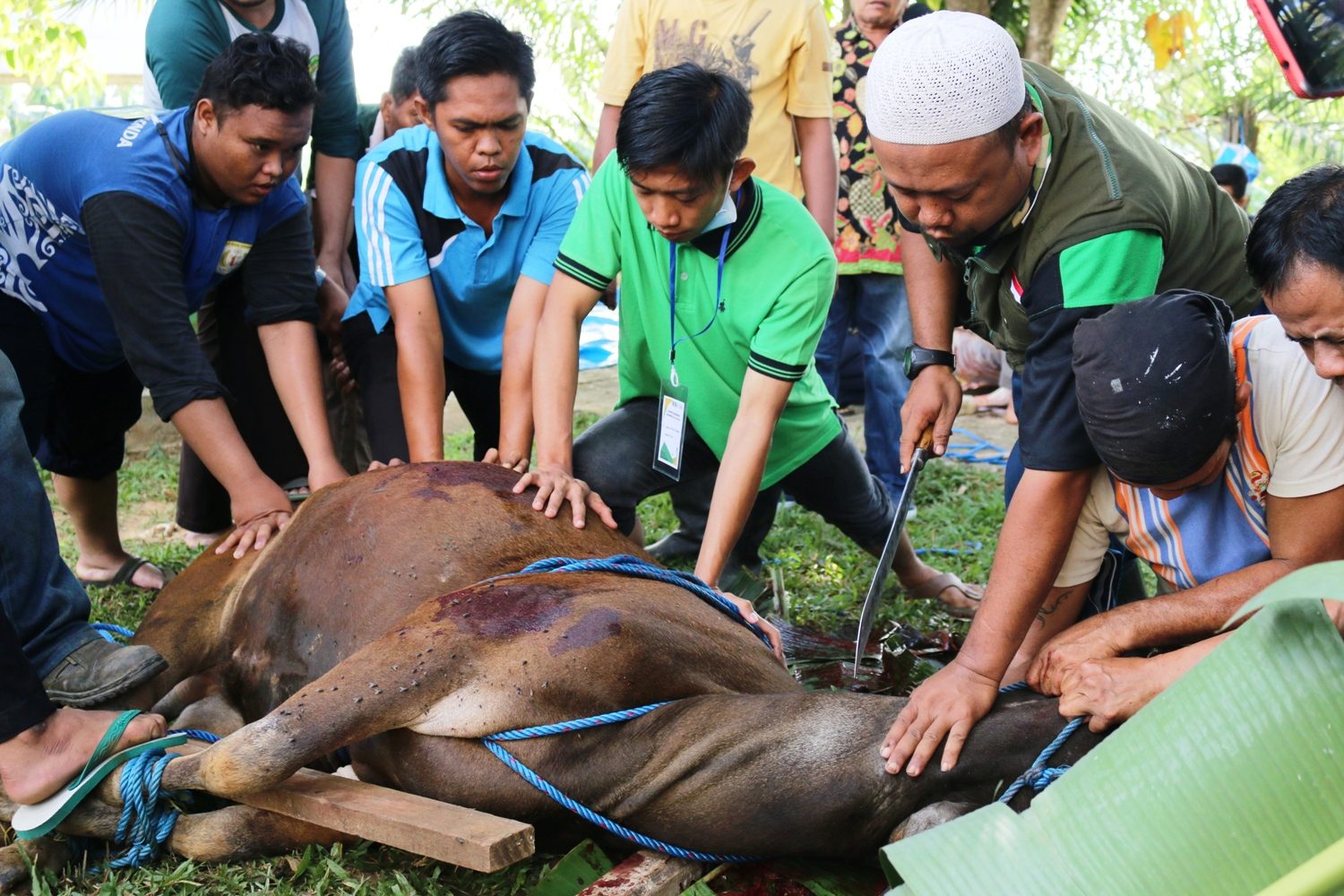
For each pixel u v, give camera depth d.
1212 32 11.75
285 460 4.82
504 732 2.69
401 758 2.80
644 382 4.11
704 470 4.18
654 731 2.66
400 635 2.81
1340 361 2.32
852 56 5.87
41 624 3.09
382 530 3.38
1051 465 2.60
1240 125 13.50
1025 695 2.60
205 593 3.70
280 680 3.42
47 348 4.23
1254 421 2.54
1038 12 9.16
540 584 2.95
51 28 9.86
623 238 3.76
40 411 4.29
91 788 2.89
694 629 2.97
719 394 3.94
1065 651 2.55
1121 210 2.62
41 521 3.09
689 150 3.21
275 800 2.75
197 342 3.94
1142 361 2.35
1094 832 1.86
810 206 5.07
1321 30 2.80
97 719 2.94
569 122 11.74
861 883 2.64
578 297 3.79
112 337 4.30
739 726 2.62
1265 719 1.82
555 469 3.63
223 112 3.68
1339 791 1.76
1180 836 1.81
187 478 5.04
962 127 2.51
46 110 11.00
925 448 3.56
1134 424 2.36
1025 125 2.64
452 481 3.51
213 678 3.55
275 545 3.59
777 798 2.55
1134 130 2.88
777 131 5.02
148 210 3.77
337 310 4.89
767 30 4.93
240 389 4.70
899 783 2.49
